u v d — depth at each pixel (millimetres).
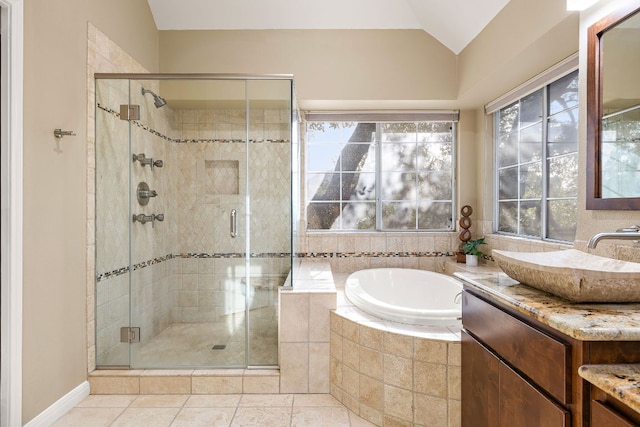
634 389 804
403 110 3744
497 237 3354
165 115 2559
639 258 1544
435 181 3832
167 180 2576
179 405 2215
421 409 1915
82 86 2279
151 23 3293
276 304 2504
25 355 1843
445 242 3744
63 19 2105
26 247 1838
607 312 1117
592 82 1813
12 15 1739
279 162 2564
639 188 1572
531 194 2975
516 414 1269
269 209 2561
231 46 3422
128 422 2029
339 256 3756
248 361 2475
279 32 3414
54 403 2041
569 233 2533
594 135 1796
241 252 2551
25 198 1829
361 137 3834
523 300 1276
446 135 3814
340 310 2412
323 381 2379
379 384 2029
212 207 2572
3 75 1728
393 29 3412
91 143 2348
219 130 2574
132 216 2539
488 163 3564
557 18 2021
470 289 1738
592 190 1808
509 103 3178
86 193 2307
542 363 1119
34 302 1896
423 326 2104
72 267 2188
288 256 2535
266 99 2557
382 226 3838
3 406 1728
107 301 2451
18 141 1767
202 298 2529
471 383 1681
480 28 2873
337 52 3414
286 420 2064
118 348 2453
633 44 1613
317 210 3848
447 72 3402
